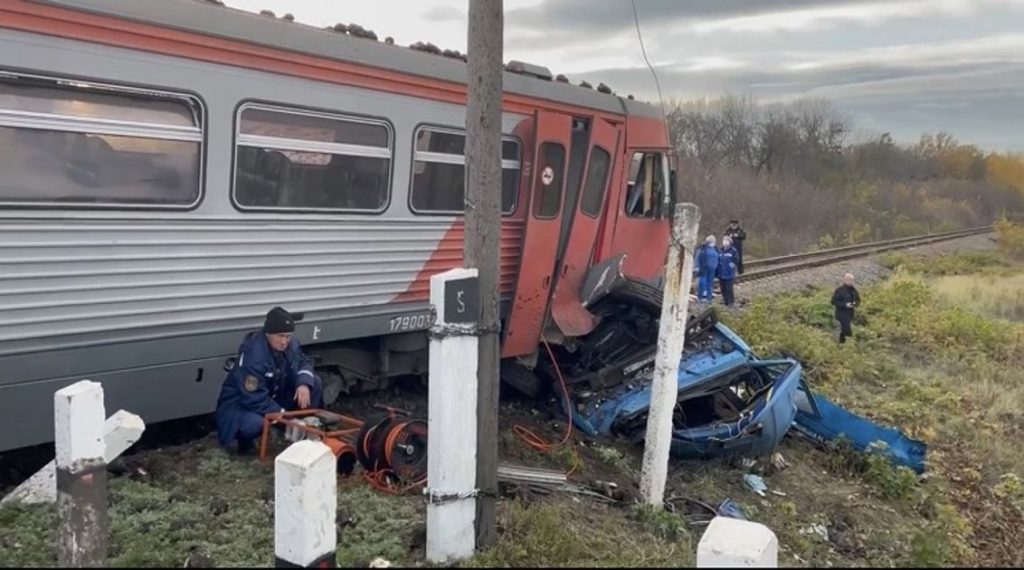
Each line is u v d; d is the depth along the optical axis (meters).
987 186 99.25
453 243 8.38
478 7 4.84
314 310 7.21
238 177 6.52
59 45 5.42
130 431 4.62
